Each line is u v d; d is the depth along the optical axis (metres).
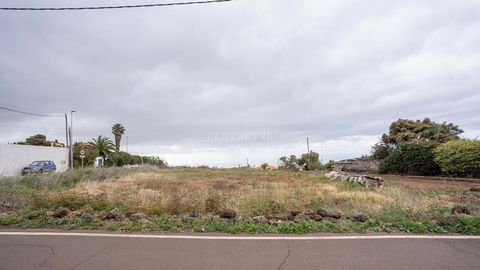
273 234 6.88
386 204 10.09
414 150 29.98
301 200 11.02
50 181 16.84
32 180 16.44
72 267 4.95
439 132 36.06
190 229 7.25
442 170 26.31
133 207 9.31
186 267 4.95
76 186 16.81
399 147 33.03
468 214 8.42
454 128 37.84
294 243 6.19
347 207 10.02
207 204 9.55
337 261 5.20
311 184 19.53
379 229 7.13
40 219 7.82
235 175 31.41
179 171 41.66
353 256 5.43
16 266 4.98
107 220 7.99
